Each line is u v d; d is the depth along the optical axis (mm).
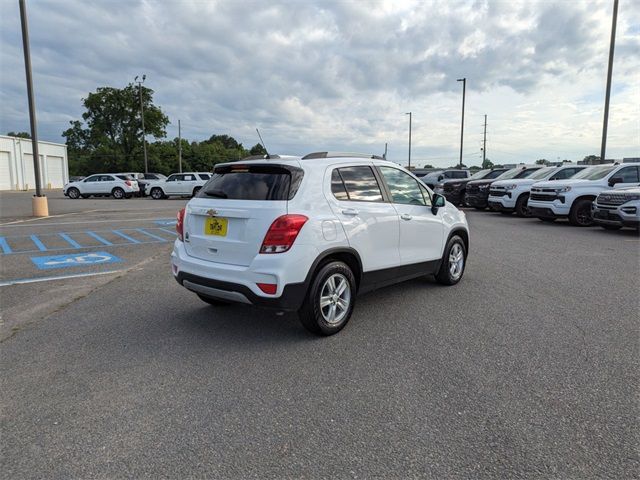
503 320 4789
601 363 3697
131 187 31078
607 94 19672
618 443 2613
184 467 2438
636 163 13406
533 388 3281
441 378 3457
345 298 4449
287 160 4258
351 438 2689
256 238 3881
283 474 2375
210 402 3119
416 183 5711
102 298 5715
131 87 61750
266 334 4426
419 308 5242
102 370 3633
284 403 3104
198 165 80688
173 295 5855
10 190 45156
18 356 3912
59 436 2721
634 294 5773
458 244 6344
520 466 2420
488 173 21781
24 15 14625
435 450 2566
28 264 7855
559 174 15914
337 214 4266
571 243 10016
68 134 71062
